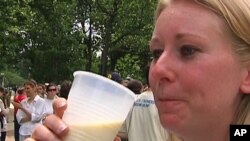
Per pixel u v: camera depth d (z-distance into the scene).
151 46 1.17
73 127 1.22
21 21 23.38
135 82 7.42
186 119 1.08
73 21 31.45
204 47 1.08
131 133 4.64
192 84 1.07
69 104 1.25
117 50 33.97
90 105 1.23
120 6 31.56
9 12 19.73
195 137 1.11
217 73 1.08
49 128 1.24
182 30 1.08
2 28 19.64
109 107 1.23
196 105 1.08
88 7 32.25
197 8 1.10
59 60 30.73
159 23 1.14
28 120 9.83
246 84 1.11
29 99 10.20
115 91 1.24
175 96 1.08
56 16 29.66
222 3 1.09
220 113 1.10
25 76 40.62
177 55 1.09
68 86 7.50
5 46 21.72
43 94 13.74
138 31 31.92
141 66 34.41
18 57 29.80
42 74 30.97
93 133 1.22
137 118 4.66
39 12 29.17
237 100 1.12
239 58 1.10
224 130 1.11
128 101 1.26
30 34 29.36
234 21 1.08
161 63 1.09
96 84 1.24
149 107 4.64
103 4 31.80
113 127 1.23
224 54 1.08
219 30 1.08
